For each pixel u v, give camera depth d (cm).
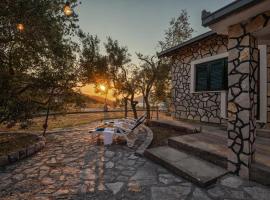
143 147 492
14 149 487
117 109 2042
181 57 845
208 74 709
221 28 349
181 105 841
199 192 278
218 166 355
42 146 522
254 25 300
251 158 317
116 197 270
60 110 711
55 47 564
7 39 479
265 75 504
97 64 938
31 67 585
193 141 457
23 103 526
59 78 618
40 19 460
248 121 311
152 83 1022
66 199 267
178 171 340
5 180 328
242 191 277
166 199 261
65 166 391
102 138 638
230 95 337
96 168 378
